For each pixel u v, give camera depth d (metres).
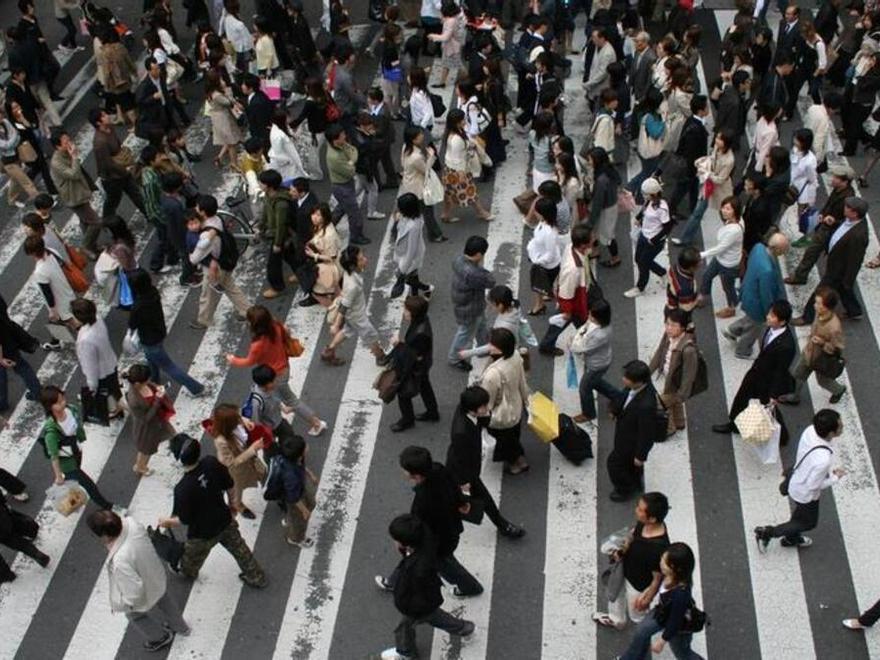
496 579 15.12
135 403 16.06
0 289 22.03
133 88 28.73
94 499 16.36
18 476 17.48
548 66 24.23
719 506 16.06
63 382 19.44
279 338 16.55
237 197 23.97
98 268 18.84
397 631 13.49
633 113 23.75
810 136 19.84
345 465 17.22
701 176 20.97
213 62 25.45
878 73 23.34
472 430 14.21
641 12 31.66
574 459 16.75
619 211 23.30
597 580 15.02
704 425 17.55
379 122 23.19
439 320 20.31
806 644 13.99
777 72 23.75
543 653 14.06
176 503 13.89
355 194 21.80
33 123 24.47
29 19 26.72
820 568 15.00
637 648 12.68
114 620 14.93
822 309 16.27
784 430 16.31
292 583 15.27
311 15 33.34
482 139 23.95
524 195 21.00
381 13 32.12
